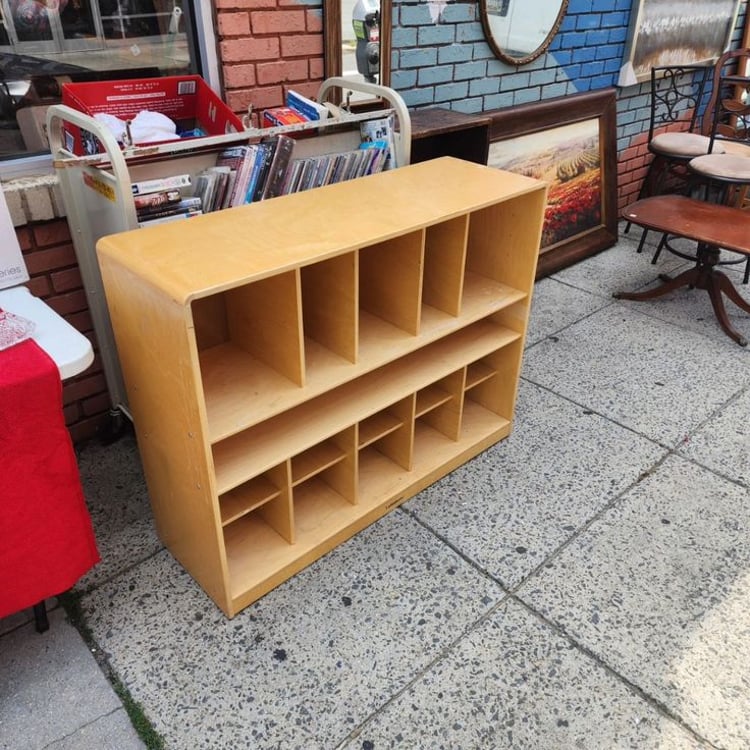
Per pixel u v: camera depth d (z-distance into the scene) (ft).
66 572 5.17
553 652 5.63
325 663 5.51
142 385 5.34
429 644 5.68
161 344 4.72
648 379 9.37
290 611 5.94
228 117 6.55
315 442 5.71
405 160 7.44
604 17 12.03
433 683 5.37
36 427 4.46
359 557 6.49
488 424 8.01
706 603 6.07
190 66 7.36
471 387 7.89
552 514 7.05
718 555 6.58
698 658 5.58
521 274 7.16
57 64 6.66
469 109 10.59
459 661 5.55
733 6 14.96
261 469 5.35
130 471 7.48
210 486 5.04
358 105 8.80
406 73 9.41
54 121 5.91
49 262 6.79
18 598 4.99
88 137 6.00
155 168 6.20
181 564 6.36
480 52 10.24
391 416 6.98
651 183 14.21
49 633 5.70
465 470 7.64
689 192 14.33
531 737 5.00
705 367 9.66
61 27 6.51
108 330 7.07
